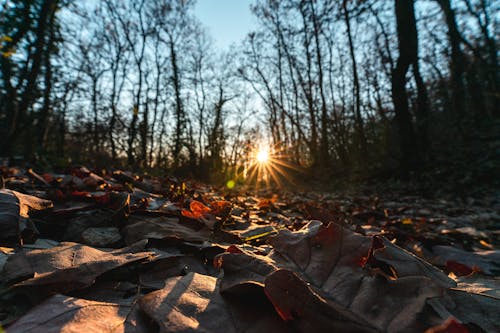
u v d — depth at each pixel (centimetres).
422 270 87
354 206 525
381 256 90
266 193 905
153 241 137
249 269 82
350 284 77
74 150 1429
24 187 214
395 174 978
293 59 1864
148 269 108
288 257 98
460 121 1388
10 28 548
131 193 248
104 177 362
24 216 127
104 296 86
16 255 90
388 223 309
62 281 80
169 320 64
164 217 179
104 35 1697
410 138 990
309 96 1778
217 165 1786
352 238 98
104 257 99
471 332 70
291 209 411
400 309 65
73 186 237
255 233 190
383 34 1583
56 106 1270
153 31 1811
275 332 63
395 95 1009
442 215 432
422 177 859
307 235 107
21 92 674
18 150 1030
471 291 91
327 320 60
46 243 124
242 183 1739
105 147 1548
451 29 1396
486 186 672
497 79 1400
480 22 1495
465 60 1436
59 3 762
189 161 1605
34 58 662
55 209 160
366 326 60
